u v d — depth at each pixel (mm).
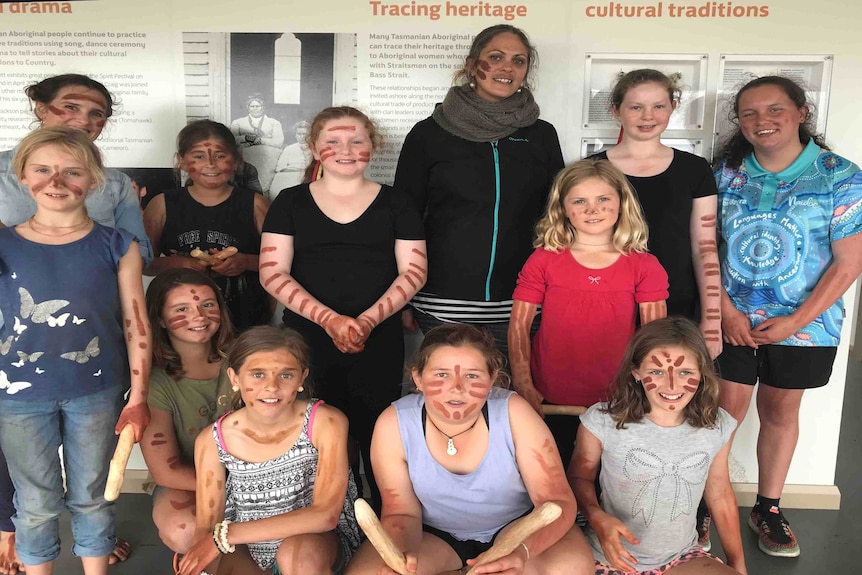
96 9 2836
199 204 2840
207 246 2830
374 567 1806
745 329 2551
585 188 2197
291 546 1872
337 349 2385
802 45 2768
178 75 2879
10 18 2855
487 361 1893
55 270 1998
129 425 1993
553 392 2326
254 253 2871
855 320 5230
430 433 1930
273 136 2920
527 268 2328
